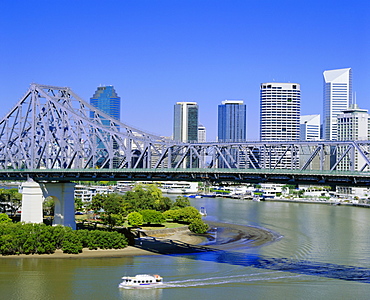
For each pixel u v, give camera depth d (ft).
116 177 465.06
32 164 525.75
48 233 431.84
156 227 594.24
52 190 522.06
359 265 403.13
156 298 313.73
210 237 542.98
